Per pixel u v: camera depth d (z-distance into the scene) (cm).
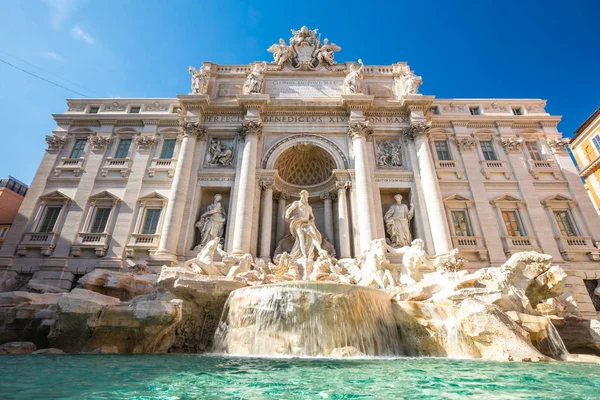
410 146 2653
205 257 1786
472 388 526
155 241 2295
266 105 2741
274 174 2519
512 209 2512
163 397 440
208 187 2495
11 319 1222
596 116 3222
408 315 1223
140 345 1080
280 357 976
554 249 2333
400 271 1781
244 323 1162
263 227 2345
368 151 2653
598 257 2286
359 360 905
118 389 488
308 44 3192
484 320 1035
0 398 414
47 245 2294
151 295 1434
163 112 2931
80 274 2234
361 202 2327
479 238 2367
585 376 652
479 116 2870
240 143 2619
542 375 662
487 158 2759
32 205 2484
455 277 1454
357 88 2833
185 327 1287
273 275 1828
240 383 551
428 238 2289
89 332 1054
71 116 2859
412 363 844
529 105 2977
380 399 443
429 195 2395
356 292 1184
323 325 1092
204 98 2684
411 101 2723
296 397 452
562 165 2669
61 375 598
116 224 2391
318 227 2739
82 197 2508
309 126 2728
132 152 2727
